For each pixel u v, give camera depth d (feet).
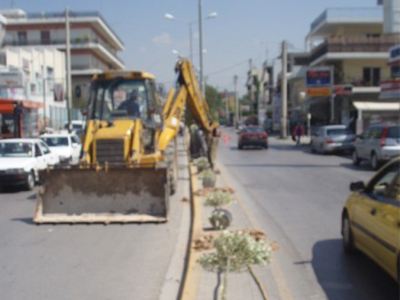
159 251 31.14
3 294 23.82
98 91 48.85
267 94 345.72
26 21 249.14
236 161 93.61
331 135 107.76
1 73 128.77
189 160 91.61
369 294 22.49
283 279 24.02
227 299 20.99
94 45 249.96
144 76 48.62
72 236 35.47
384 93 113.39
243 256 21.95
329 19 177.06
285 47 172.76
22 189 62.64
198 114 69.00
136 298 23.11
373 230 23.52
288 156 105.29
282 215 40.96
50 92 182.60
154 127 49.32
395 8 87.92
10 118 95.61
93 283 25.25
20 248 32.37
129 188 40.60
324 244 31.35
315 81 165.78
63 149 77.51
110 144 45.16
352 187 27.30
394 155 72.59
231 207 42.73
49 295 23.58
